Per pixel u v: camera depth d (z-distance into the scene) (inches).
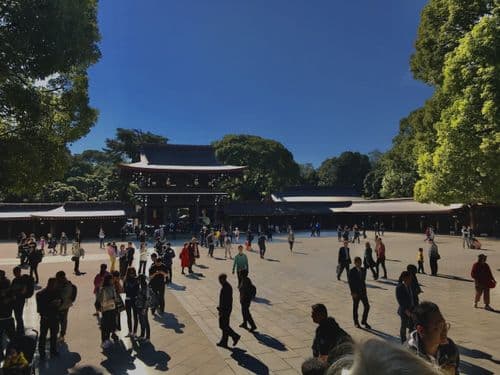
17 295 473.7
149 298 497.7
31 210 2257.6
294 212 2760.8
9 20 480.7
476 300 596.1
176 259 1268.5
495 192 717.9
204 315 596.4
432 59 946.1
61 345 470.0
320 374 157.0
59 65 516.4
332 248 1573.6
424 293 703.1
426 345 172.4
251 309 620.7
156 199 2431.1
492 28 607.2
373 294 713.6
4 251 1631.4
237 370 384.8
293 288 782.5
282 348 444.1
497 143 602.5
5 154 541.0
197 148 2785.4
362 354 46.1
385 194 3026.6
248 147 3358.8
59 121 656.4
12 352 289.4
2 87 525.0
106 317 464.4
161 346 459.8
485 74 600.1
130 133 3184.1
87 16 581.9
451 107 711.7
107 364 408.2
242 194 3388.3
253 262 1173.7
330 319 273.0
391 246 1588.3
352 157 4318.4
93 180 3351.4
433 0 916.6
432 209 2181.3
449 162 712.4
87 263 1202.0
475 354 406.0
